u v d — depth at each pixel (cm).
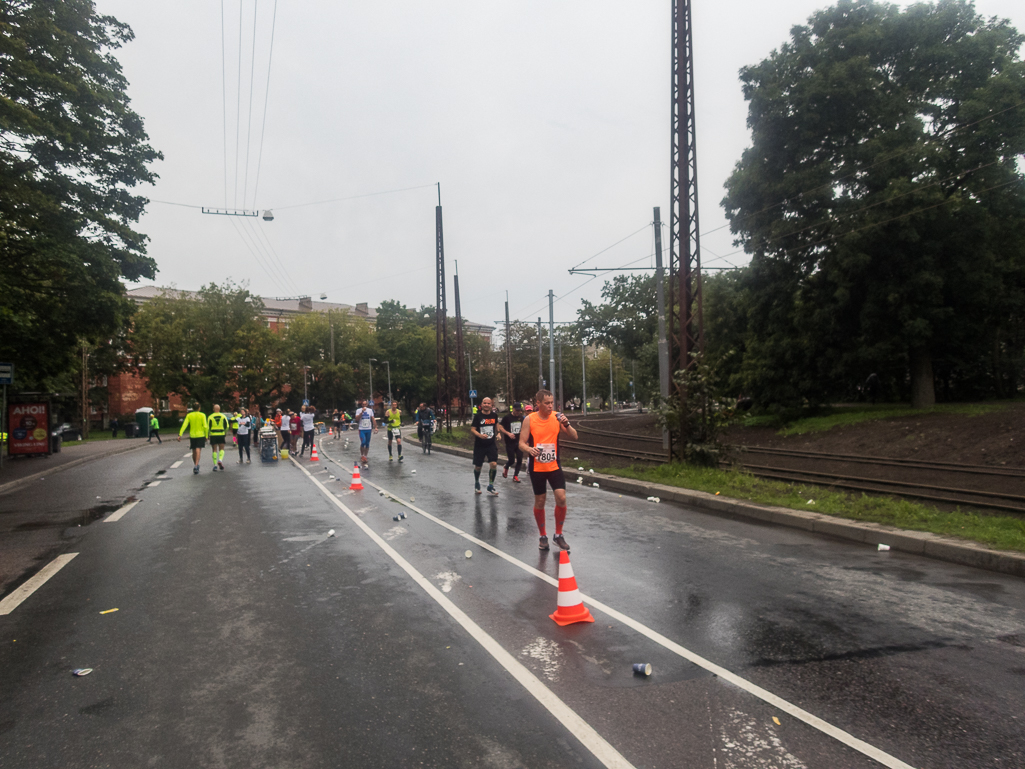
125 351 5881
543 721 340
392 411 2070
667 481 1232
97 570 676
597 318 5116
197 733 331
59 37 1772
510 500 1141
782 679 388
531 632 471
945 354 2795
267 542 800
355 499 1179
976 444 1775
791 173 2722
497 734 327
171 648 450
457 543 779
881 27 2602
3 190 1620
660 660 418
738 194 2905
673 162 1441
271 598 564
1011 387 3088
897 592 563
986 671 398
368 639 461
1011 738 320
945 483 1365
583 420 5441
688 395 1406
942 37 2567
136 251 2073
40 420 2448
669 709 352
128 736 329
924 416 2334
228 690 381
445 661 420
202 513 1037
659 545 759
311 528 889
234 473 1714
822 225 2628
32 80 1652
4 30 1578
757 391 3297
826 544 760
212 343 5997
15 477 1695
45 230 1761
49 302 1959
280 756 308
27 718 350
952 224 2411
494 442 1237
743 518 940
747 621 490
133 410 6769
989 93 2281
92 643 462
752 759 303
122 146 1966
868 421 2503
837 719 340
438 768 296
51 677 404
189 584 614
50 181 1811
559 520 726
